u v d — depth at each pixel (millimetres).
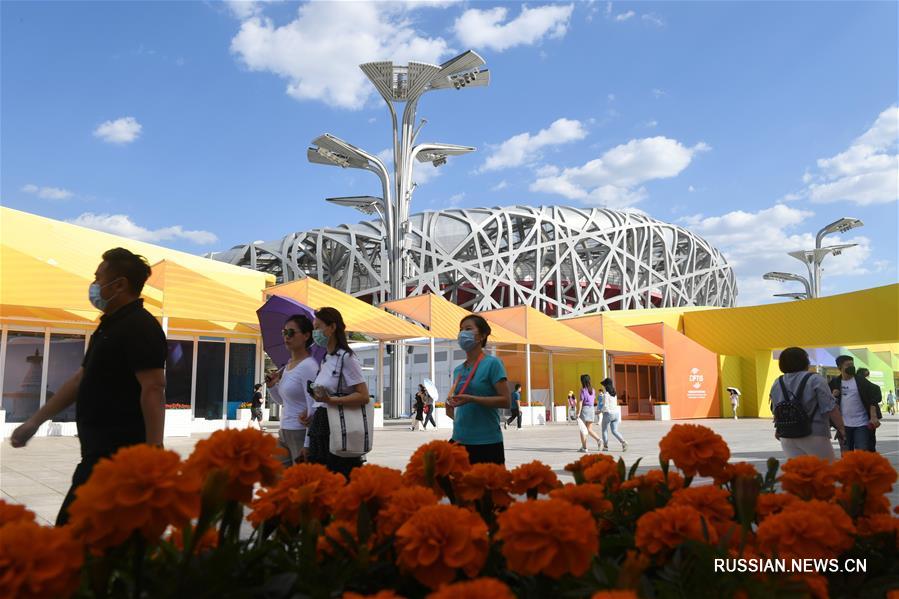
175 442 17016
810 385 5156
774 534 1564
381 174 36469
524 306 27891
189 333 22766
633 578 1193
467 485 2016
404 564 1464
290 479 1869
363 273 65688
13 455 12562
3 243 14852
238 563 1510
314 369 4973
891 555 2002
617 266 73562
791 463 2240
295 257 63406
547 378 38969
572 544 1350
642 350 33406
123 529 1174
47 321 19000
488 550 1552
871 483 2092
